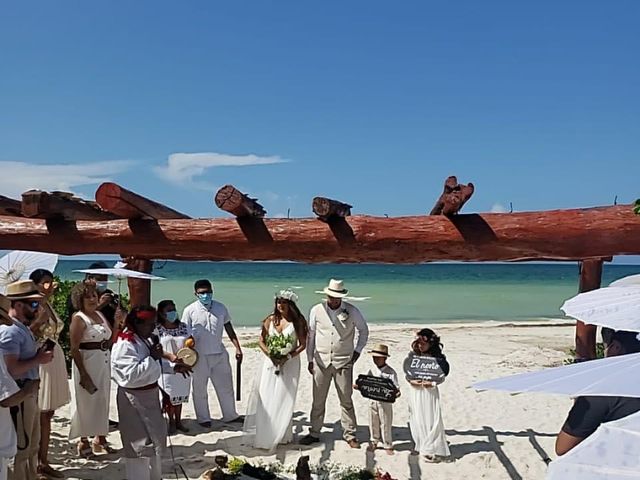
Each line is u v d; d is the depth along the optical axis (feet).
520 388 6.86
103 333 21.99
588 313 9.69
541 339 62.39
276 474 20.77
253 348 49.47
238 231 21.15
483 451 24.40
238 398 28.12
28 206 20.81
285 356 23.81
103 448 23.08
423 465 22.61
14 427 15.92
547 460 23.52
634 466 5.74
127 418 18.44
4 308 16.22
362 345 24.66
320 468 21.25
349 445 24.52
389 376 23.57
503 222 19.63
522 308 107.65
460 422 28.91
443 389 35.60
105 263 24.02
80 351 21.58
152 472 19.08
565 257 19.51
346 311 24.38
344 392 24.40
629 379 6.57
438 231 19.93
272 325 24.40
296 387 24.32
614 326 8.84
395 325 79.66
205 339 26.89
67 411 29.12
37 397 18.01
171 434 25.84
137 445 18.35
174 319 25.59
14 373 15.97
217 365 27.37
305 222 20.88
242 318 86.89
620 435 6.20
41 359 16.52
